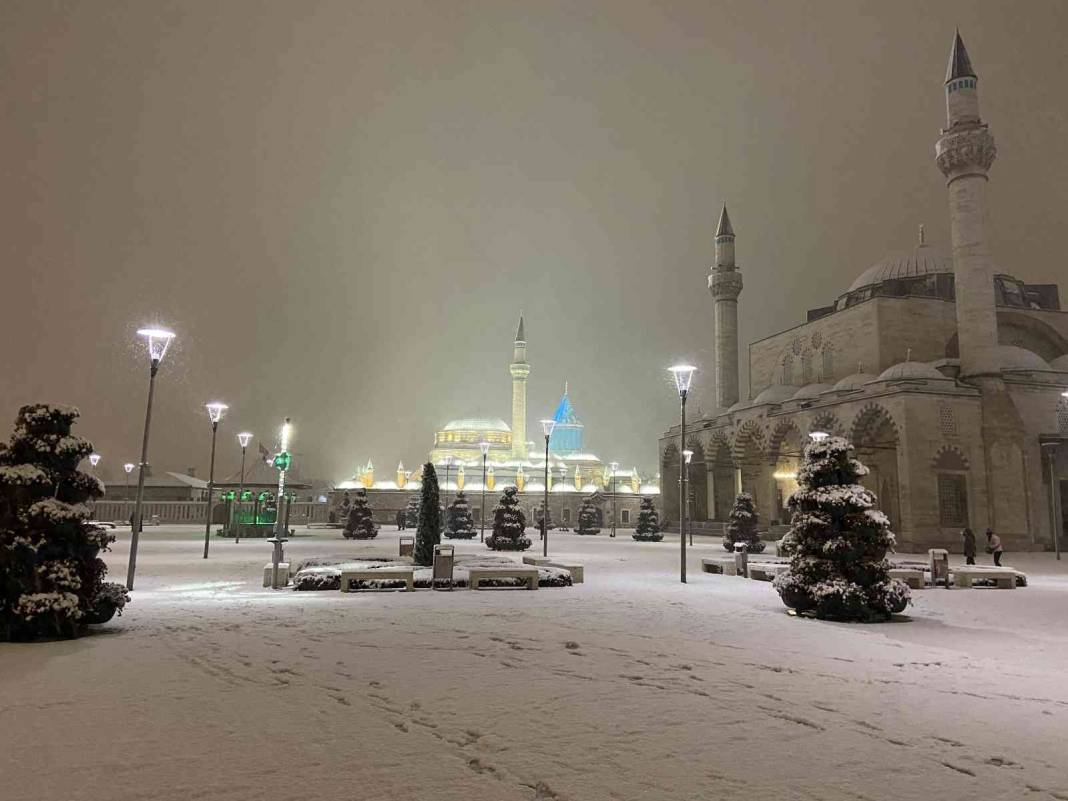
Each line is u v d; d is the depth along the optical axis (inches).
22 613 529.7
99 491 599.5
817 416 2233.0
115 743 301.7
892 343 2433.6
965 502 1952.5
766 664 478.0
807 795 255.1
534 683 414.6
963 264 2076.8
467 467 4180.6
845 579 705.6
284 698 376.8
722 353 3152.1
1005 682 438.9
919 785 266.5
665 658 492.4
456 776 268.7
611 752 298.2
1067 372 2146.9
